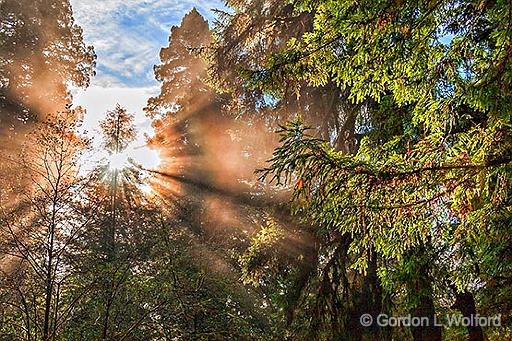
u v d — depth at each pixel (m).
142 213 10.59
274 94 5.16
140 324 8.72
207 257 10.55
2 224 7.73
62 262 7.83
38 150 8.00
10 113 16.44
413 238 4.32
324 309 7.50
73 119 8.31
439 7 3.81
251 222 12.14
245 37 9.05
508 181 3.92
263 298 10.73
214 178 15.47
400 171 3.85
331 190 3.92
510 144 3.79
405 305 5.70
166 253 9.70
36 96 17.55
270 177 9.77
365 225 4.17
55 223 7.87
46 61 18.42
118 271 8.56
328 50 4.49
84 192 8.25
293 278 7.97
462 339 7.44
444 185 3.90
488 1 3.72
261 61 9.00
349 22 3.82
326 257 8.14
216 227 12.88
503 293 5.33
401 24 3.82
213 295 9.82
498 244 4.32
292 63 4.68
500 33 3.56
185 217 13.81
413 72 4.11
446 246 5.03
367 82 4.35
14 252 7.67
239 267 10.99
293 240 7.96
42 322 7.82
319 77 4.75
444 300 6.72
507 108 3.75
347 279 7.56
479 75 3.94
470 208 4.00
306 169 3.86
